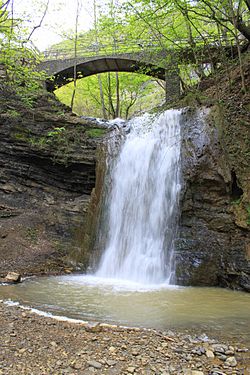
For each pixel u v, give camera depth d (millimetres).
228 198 10594
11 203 14500
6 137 15344
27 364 4191
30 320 5781
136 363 4383
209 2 13375
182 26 19469
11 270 10820
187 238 10664
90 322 5902
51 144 15531
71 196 15695
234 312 6941
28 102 15867
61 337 5082
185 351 4797
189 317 6512
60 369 4133
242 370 4312
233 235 10086
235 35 13688
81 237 13406
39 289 8812
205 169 10961
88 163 15391
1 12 13617
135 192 12828
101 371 4145
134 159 13469
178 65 19672
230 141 11109
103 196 13898
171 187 11633
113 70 25641
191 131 11938
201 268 10023
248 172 10531
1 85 16516
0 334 5012
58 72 24703
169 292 8828
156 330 5691
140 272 11102
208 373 4207
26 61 18094
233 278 9562
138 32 20000
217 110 11805
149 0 14477
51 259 12250
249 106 11930
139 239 11883
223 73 16938
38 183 15578
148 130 13602
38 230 13641
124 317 6457
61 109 17469
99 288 9172
